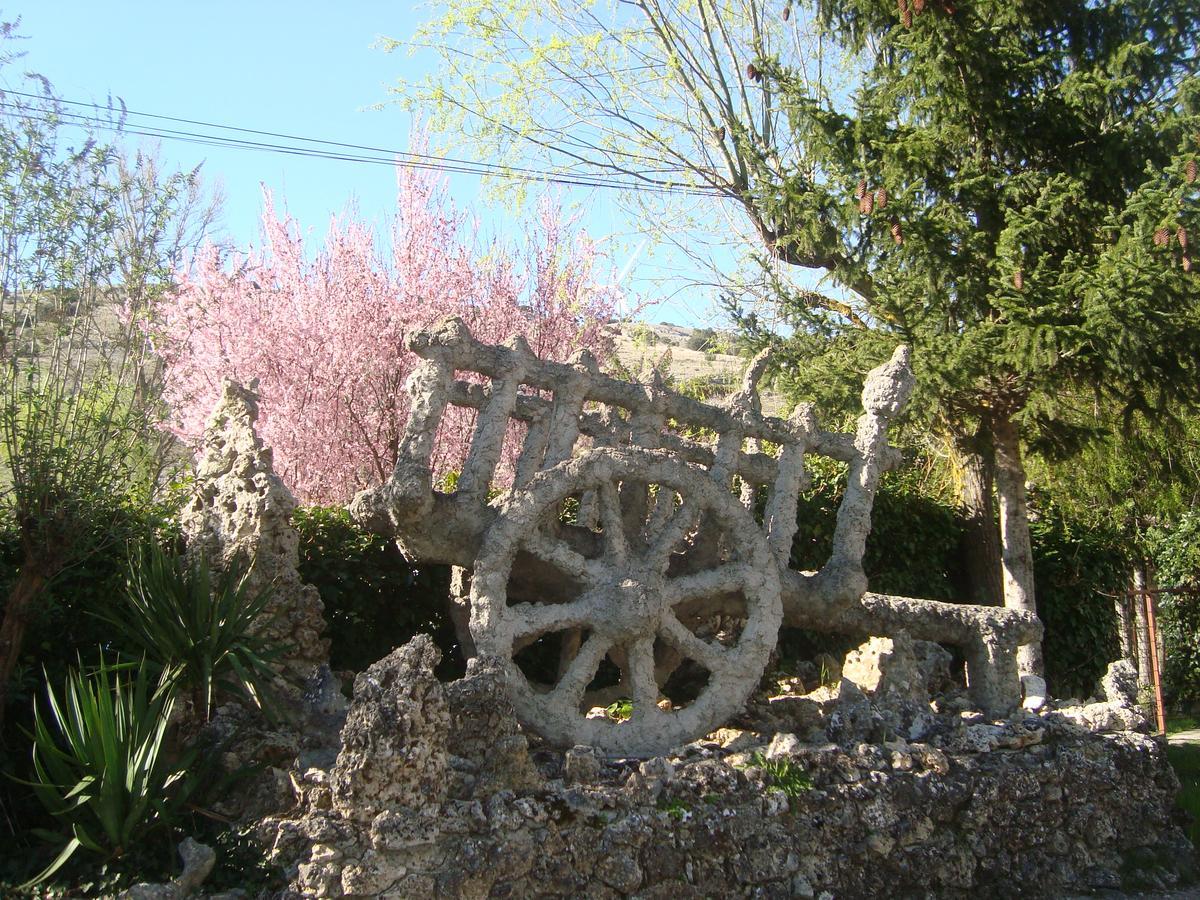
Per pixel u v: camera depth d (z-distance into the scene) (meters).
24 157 5.67
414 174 11.03
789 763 5.50
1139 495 14.47
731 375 14.95
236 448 5.79
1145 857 6.59
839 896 5.37
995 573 11.05
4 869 4.38
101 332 6.68
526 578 6.15
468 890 4.39
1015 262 9.96
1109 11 11.32
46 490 5.25
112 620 5.20
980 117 11.23
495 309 11.10
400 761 4.41
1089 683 10.88
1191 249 9.35
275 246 10.69
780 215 11.68
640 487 6.49
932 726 6.19
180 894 4.18
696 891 4.96
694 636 5.99
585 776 5.13
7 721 5.31
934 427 11.40
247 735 5.07
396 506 5.54
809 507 9.26
